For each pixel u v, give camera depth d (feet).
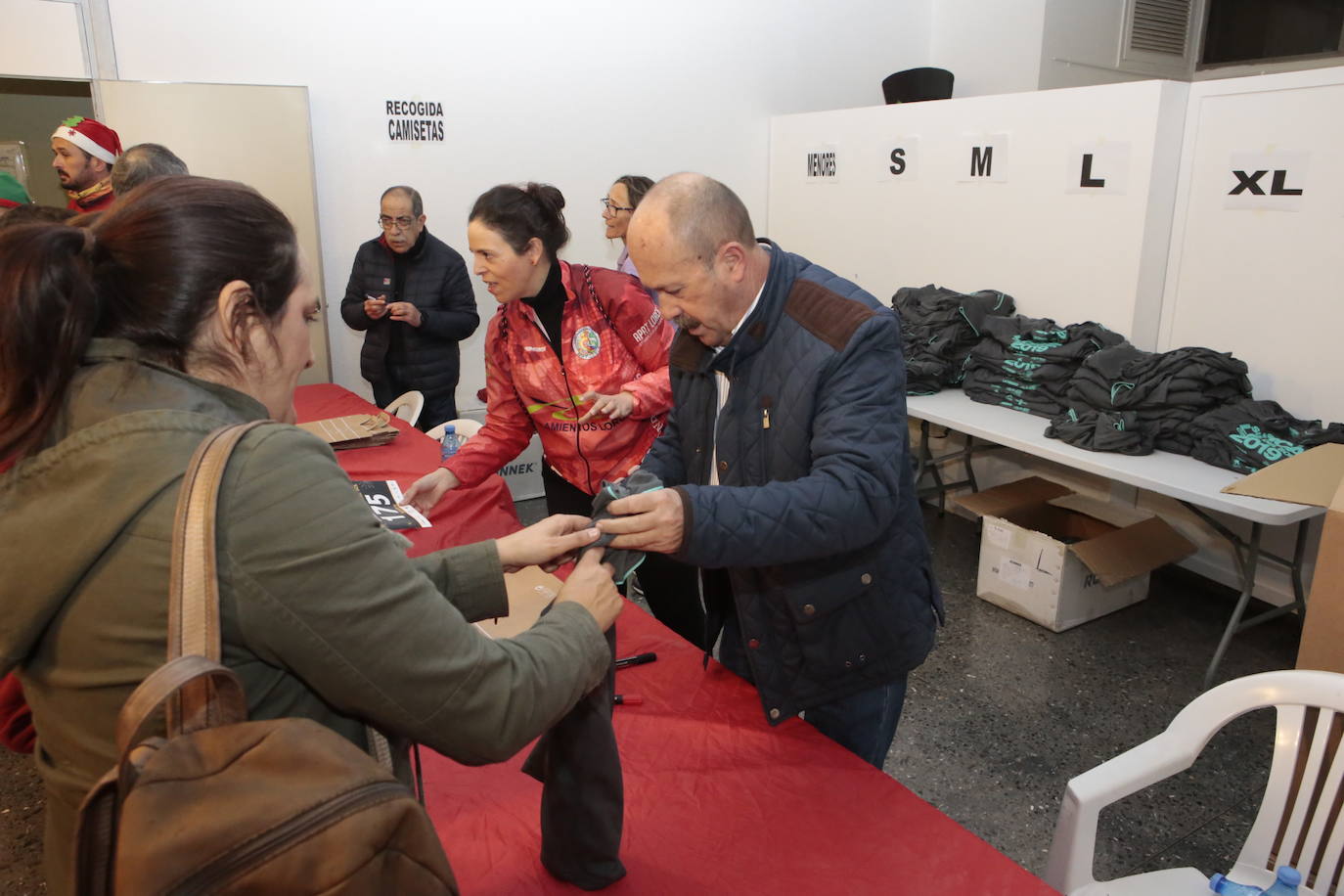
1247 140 9.37
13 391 1.96
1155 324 10.61
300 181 12.01
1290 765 3.98
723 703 4.27
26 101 10.78
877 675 4.28
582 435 6.40
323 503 1.97
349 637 1.94
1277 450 8.11
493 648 2.23
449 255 11.92
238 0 11.43
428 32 12.55
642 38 13.97
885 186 13.37
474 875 3.22
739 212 3.84
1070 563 9.47
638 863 3.25
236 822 1.69
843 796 3.59
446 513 6.68
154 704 1.65
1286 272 9.22
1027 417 10.34
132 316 2.06
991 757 7.61
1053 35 14.07
